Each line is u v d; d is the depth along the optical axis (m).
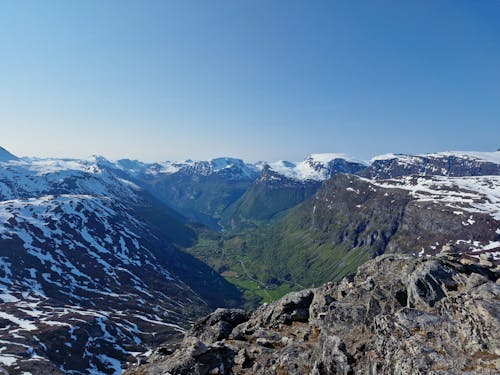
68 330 168.38
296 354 36.19
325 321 38.44
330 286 49.38
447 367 26.11
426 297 35.69
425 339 29.62
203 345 38.72
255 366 36.19
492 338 26.83
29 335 156.38
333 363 32.19
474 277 35.69
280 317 46.59
